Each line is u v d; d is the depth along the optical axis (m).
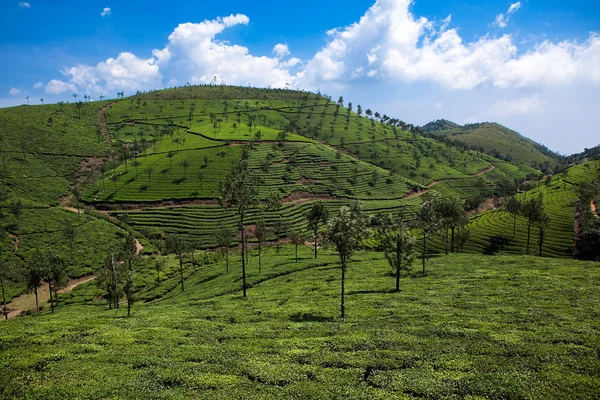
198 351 26.16
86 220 127.94
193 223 132.12
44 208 131.38
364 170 198.38
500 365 21.44
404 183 194.12
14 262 92.06
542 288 42.47
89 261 100.44
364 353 24.81
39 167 167.88
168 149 196.88
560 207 131.38
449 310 36.12
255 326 33.88
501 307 35.59
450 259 72.31
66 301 76.81
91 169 181.62
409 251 49.88
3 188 135.38
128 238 101.56
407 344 26.19
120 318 39.62
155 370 22.56
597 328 27.52
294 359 24.27
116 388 20.14
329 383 20.36
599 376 19.39
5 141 182.12
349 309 39.53
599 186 138.12
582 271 51.00
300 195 162.38
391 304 40.50
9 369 23.02
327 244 37.94
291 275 67.44
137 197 147.38
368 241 109.44
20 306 76.88
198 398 18.77
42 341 29.22
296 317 37.28
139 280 85.44
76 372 22.41
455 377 20.14
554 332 26.89
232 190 50.88
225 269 81.75
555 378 19.17
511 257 69.81
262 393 19.36
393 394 18.92
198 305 48.94
